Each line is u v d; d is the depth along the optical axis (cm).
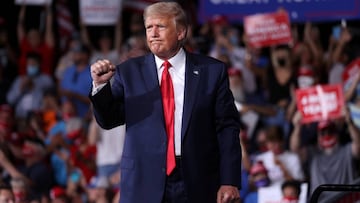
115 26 2412
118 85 967
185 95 955
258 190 1805
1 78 2408
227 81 976
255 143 2012
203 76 965
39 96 2353
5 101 2364
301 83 2161
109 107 959
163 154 945
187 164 945
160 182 945
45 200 1883
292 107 2055
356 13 2194
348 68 2041
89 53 2366
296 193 1769
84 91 2270
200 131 952
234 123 971
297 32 2461
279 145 1892
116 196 1848
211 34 2280
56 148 2059
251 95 2186
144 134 951
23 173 2000
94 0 2345
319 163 1848
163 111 953
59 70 2402
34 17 2583
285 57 2177
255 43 2172
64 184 2036
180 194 948
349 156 1842
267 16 2164
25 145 2009
